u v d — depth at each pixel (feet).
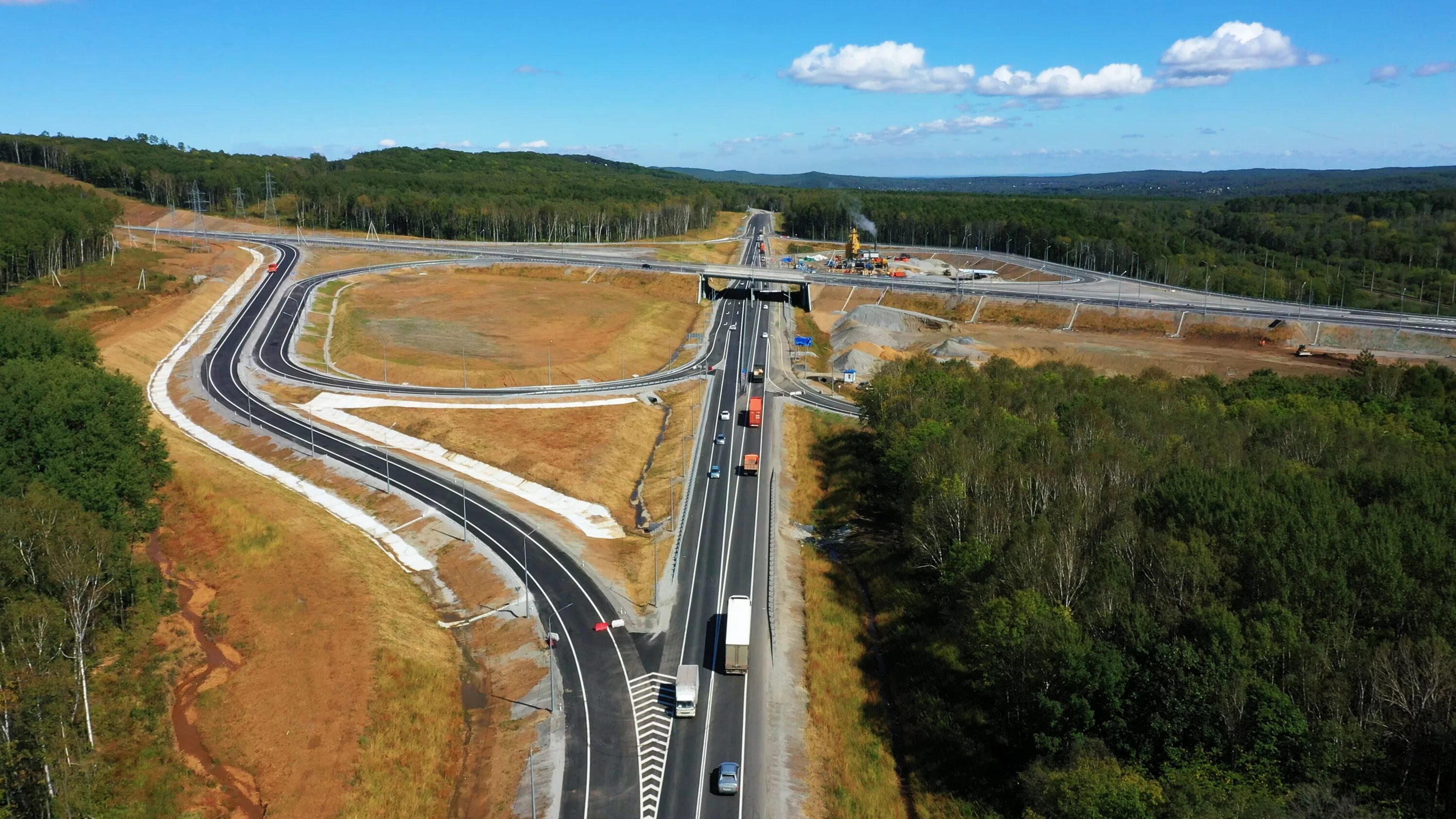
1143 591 269.23
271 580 362.33
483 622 345.92
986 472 362.94
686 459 522.88
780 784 257.96
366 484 464.65
